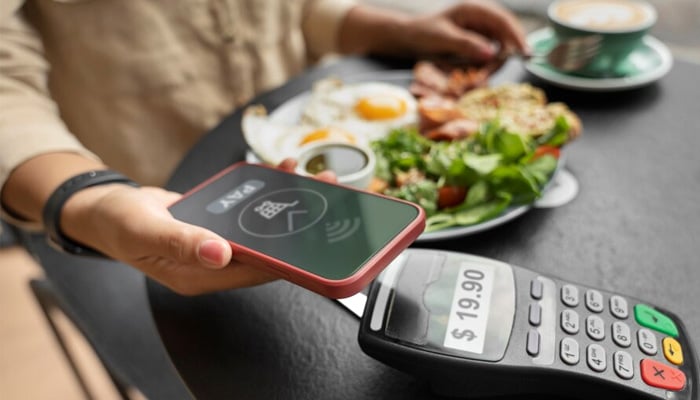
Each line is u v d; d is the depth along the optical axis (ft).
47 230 1.82
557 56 2.71
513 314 1.27
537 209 1.93
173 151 3.25
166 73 3.05
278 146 2.27
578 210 1.91
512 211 1.81
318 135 2.27
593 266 1.65
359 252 1.21
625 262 1.65
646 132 2.35
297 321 1.51
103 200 1.61
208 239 1.28
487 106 2.52
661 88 2.70
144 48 2.96
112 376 2.14
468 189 1.90
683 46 4.27
